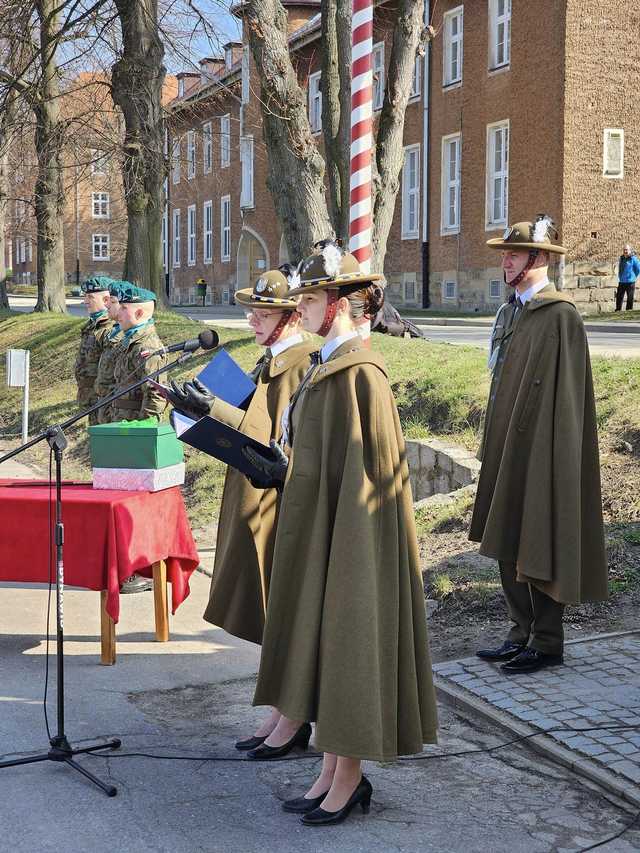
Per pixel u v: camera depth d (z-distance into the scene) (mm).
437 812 4039
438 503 8078
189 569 6527
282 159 13891
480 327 24484
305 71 37125
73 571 5785
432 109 32156
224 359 4930
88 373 9156
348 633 3709
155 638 6422
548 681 5203
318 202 13977
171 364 4777
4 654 6129
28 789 4273
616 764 4273
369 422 3826
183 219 54875
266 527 4867
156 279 20703
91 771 4449
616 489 7469
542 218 5422
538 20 26922
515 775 4359
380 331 14477
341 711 3701
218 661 5973
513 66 28016
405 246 34375
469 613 6270
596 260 26750
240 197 46438
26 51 19266
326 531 3820
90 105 21094
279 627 3900
